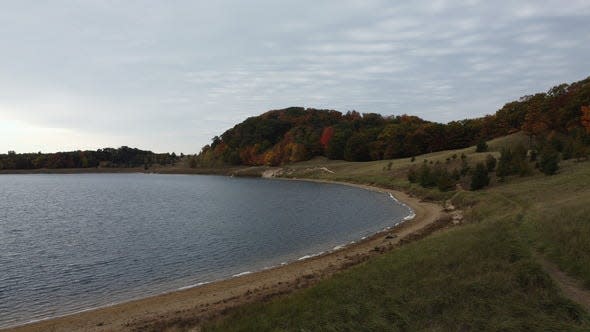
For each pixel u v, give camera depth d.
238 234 43.09
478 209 43.84
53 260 33.03
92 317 20.89
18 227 50.06
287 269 28.83
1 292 25.31
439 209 54.62
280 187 113.81
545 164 54.88
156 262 32.16
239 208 67.50
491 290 15.48
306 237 41.25
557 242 18.94
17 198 90.12
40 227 49.91
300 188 108.38
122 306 22.45
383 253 30.25
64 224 52.12
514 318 13.43
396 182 92.06
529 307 13.93
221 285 25.75
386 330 13.85
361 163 142.50
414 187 78.94
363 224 48.47
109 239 41.50
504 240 21.50
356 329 14.14
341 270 26.53
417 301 15.35
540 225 22.67
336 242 38.62
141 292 25.12
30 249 37.12
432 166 91.81
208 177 186.12
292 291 22.58
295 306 16.80
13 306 22.94
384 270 19.86
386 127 154.62
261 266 30.62
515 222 26.34
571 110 88.56
